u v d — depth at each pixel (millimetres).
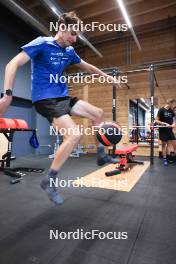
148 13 6027
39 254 1377
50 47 1323
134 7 5641
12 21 6090
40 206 2227
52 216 1973
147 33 6660
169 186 3012
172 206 2232
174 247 1448
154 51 6562
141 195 2600
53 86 1346
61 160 1253
